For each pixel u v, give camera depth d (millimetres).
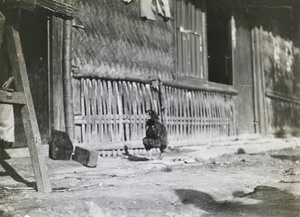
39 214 3824
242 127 16094
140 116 10523
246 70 16875
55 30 8445
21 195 4805
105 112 9547
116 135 9719
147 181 5867
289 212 4305
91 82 9445
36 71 8641
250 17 17250
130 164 7883
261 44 17859
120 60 10430
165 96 11766
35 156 5164
